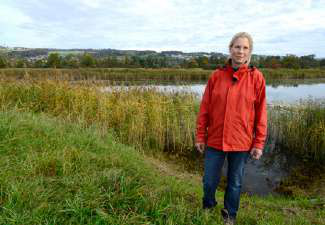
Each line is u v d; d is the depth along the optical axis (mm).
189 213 2752
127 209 2613
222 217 2820
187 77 26406
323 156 7527
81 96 7824
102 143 4535
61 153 3523
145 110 7941
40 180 2779
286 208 3891
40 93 7766
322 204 4227
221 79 2615
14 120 4383
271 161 7688
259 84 2541
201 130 2795
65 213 2379
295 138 8344
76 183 2822
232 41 2523
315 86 28438
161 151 7684
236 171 2674
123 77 18703
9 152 3357
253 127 2672
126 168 3398
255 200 4594
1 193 2457
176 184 3617
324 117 8062
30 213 2268
